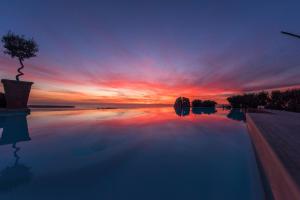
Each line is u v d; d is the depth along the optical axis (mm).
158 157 3840
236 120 11359
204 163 3486
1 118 8422
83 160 3584
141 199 2225
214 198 2262
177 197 2279
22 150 4133
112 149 4410
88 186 2529
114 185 2562
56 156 3773
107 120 9641
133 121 9633
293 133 4035
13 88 9617
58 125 7484
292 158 2248
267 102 21000
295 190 1491
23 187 2467
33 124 7551
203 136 6102
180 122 9617
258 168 3230
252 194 2338
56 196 2279
